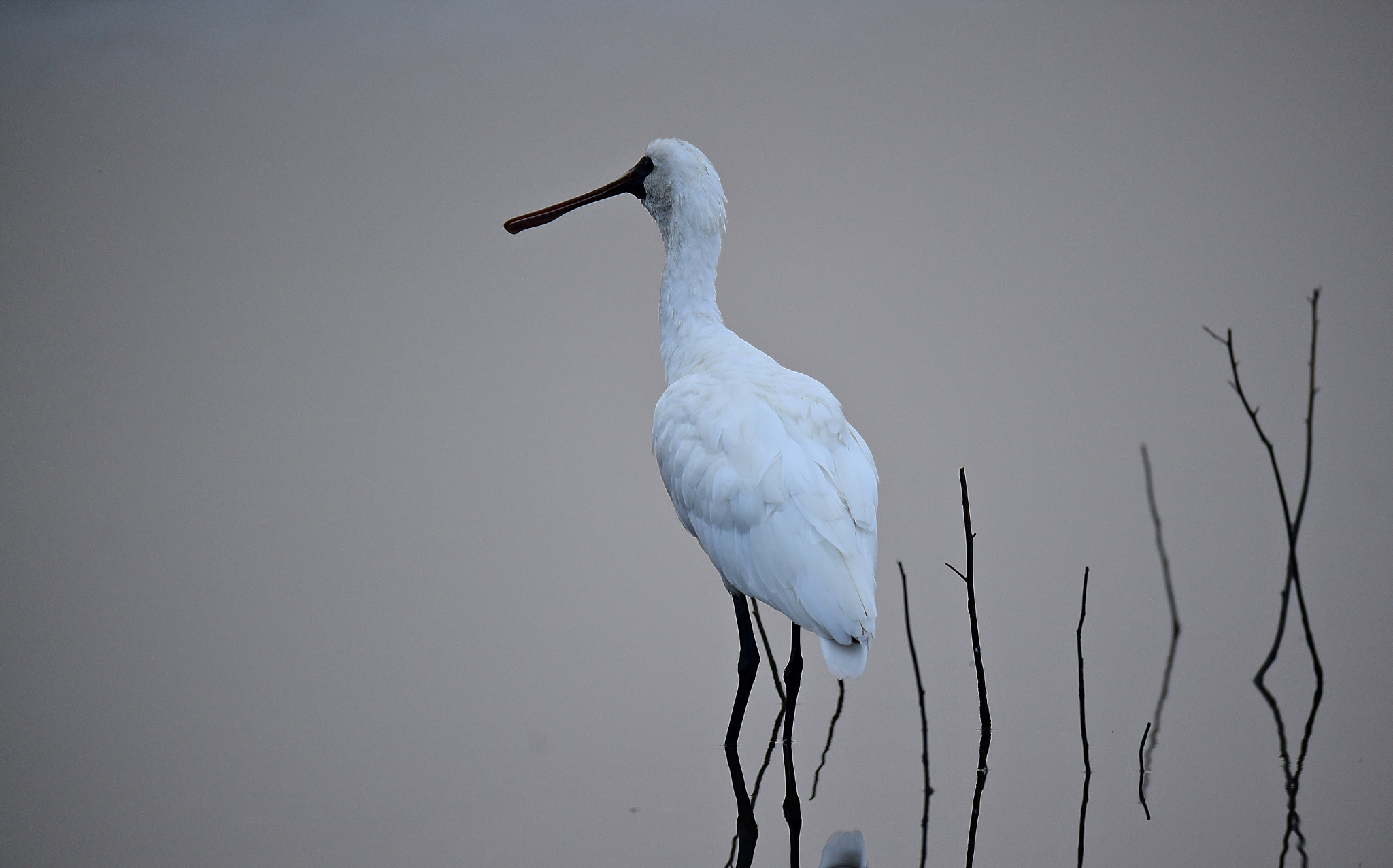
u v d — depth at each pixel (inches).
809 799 477.4
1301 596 563.2
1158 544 644.1
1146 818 453.7
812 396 490.3
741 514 469.4
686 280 585.0
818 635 458.0
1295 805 459.8
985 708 521.0
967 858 430.6
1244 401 586.9
